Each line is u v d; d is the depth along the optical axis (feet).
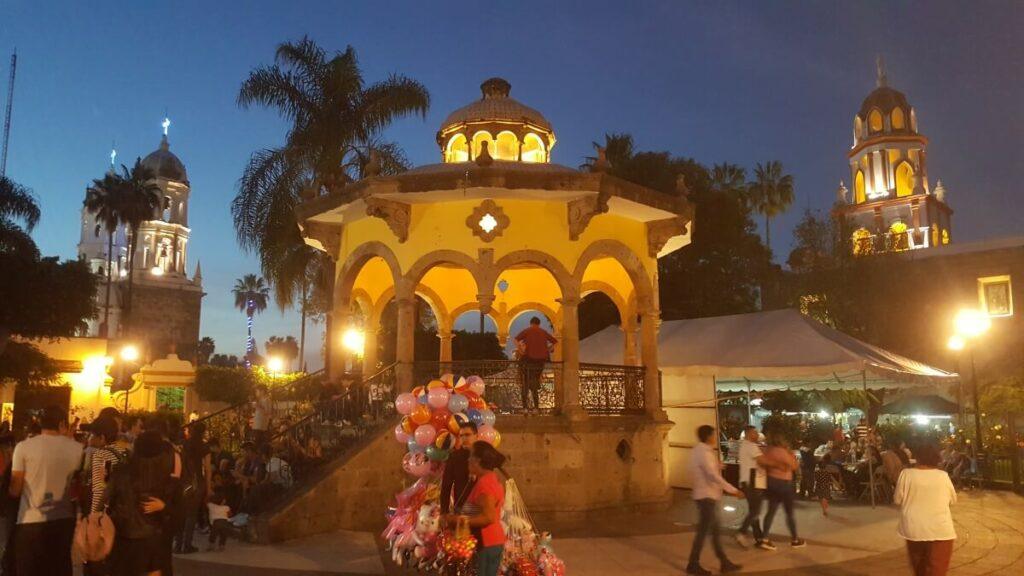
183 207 246.68
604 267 55.67
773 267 114.32
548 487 41.57
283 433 40.29
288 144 70.28
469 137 53.57
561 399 44.39
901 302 109.70
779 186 157.99
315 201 48.08
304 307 86.99
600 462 43.70
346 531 37.22
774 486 33.65
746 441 35.55
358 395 43.01
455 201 44.98
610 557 31.50
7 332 81.56
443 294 60.29
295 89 71.41
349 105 72.33
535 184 41.91
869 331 108.99
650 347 48.39
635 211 46.98
